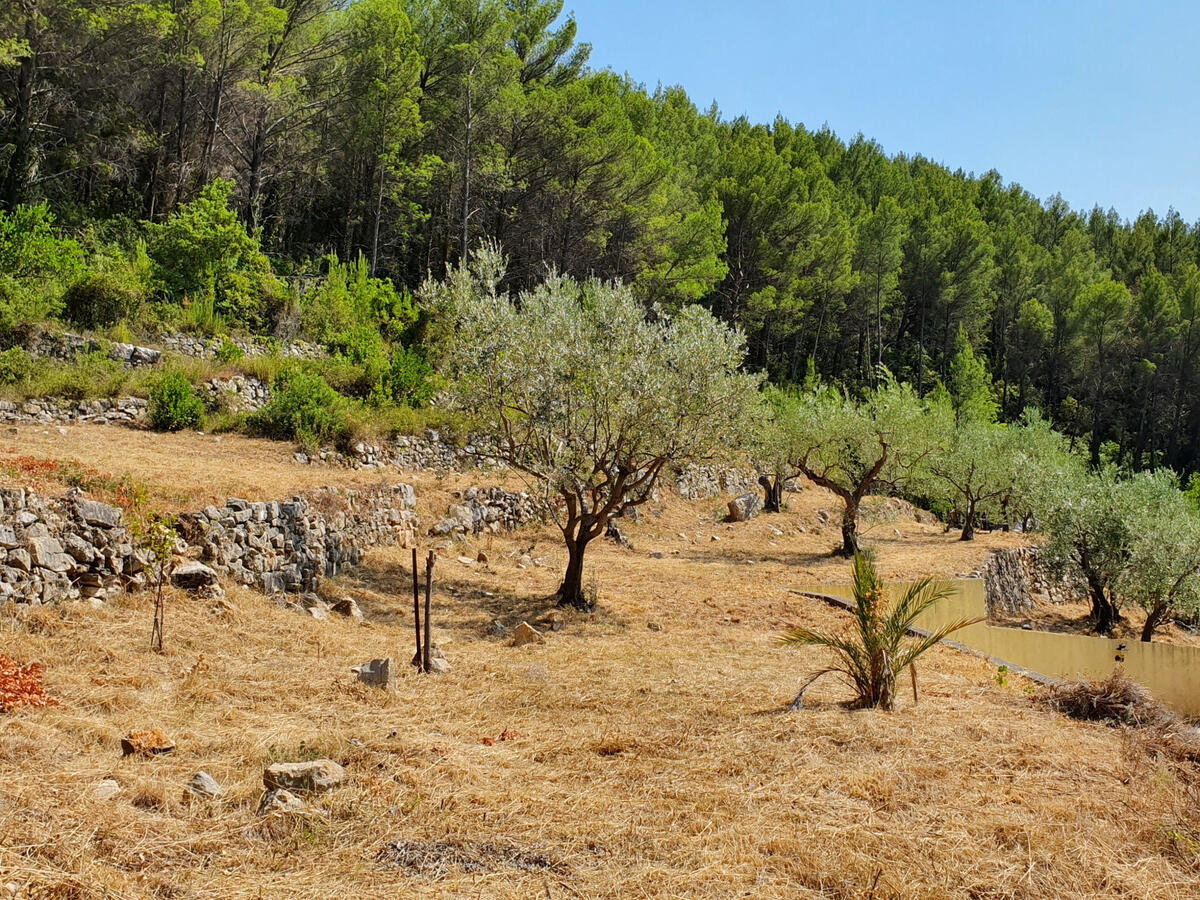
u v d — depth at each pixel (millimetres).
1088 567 21391
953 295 61906
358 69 34062
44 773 4781
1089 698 7996
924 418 24078
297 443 18141
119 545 9164
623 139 34375
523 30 39375
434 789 5168
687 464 13562
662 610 13383
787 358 57844
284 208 37125
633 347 13023
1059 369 68375
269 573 11008
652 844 4543
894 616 7762
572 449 13141
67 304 19859
